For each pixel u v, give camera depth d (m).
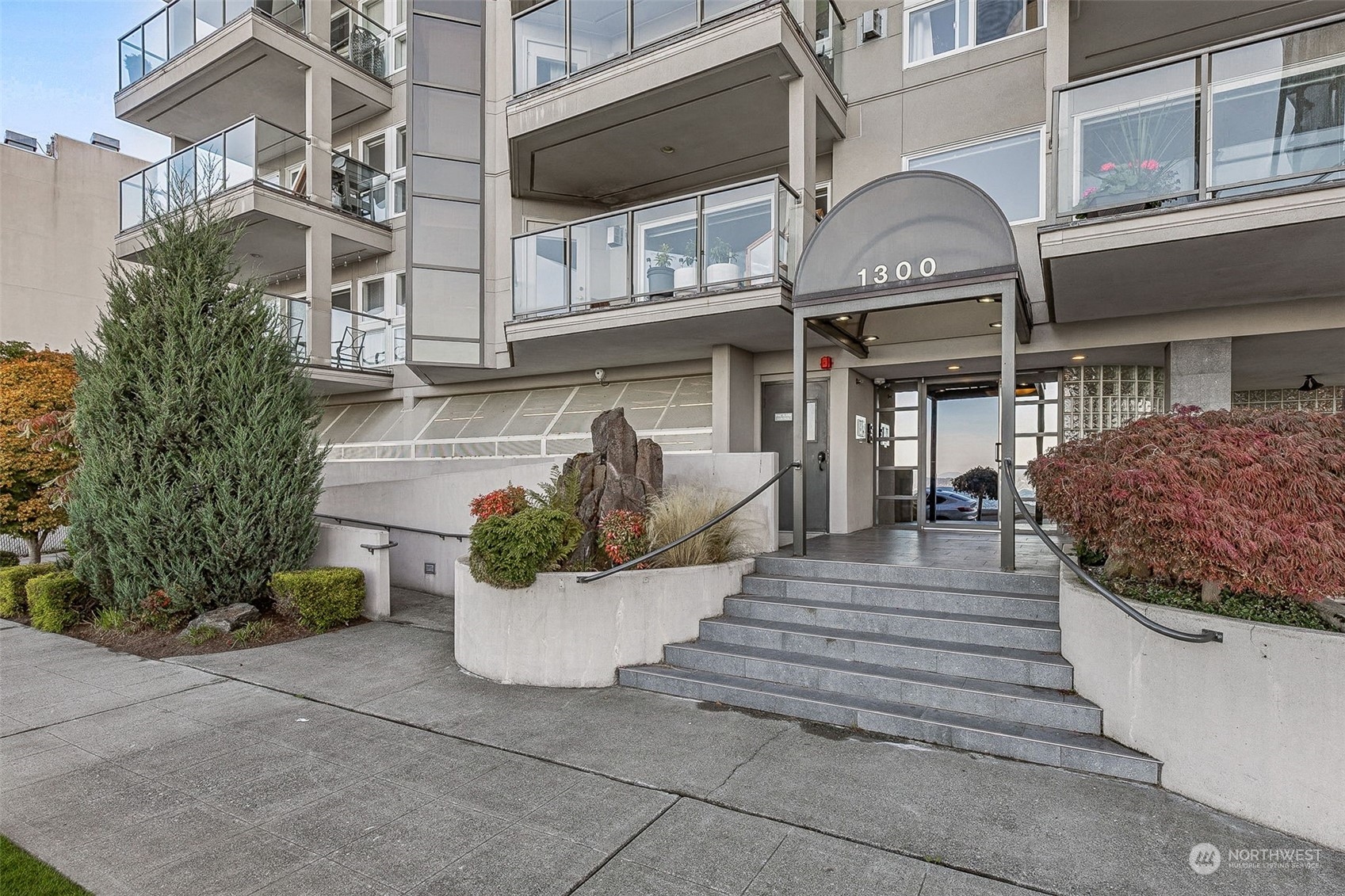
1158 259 6.27
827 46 9.82
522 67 10.46
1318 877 3.09
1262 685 3.55
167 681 6.20
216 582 7.82
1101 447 4.81
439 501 10.06
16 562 11.70
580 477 7.00
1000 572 6.12
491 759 4.43
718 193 8.50
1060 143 6.46
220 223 8.65
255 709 5.44
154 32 14.76
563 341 9.98
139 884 3.12
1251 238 5.76
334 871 3.22
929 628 5.61
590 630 5.93
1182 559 3.92
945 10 9.45
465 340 11.72
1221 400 7.75
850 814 3.66
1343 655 3.33
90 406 7.81
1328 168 5.38
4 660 6.98
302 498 8.48
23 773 4.30
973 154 9.22
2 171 19.73
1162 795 3.84
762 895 2.99
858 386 10.39
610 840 3.45
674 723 5.02
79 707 5.53
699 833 3.50
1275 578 3.60
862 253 6.93
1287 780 3.45
